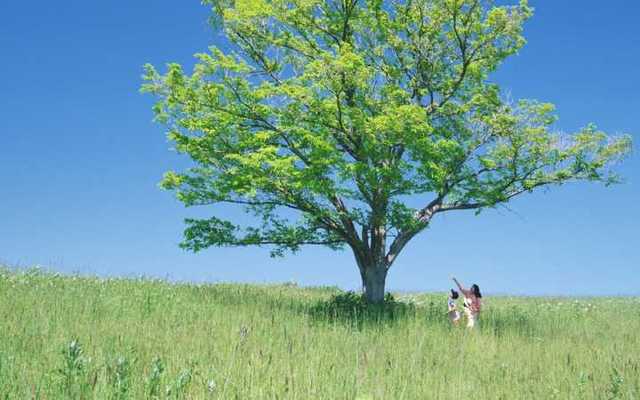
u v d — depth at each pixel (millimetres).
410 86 21141
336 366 8648
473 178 20094
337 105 18094
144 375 6664
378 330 13930
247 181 18797
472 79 20922
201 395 6109
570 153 19375
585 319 19922
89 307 12898
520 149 19609
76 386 5938
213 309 14570
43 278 18531
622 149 18938
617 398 8234
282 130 19031
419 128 17578
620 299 31891
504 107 19719
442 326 15625
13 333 9391
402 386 7949
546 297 32219
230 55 19547
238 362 7898
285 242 20203
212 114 19078
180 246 20047
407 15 20672
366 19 20656
